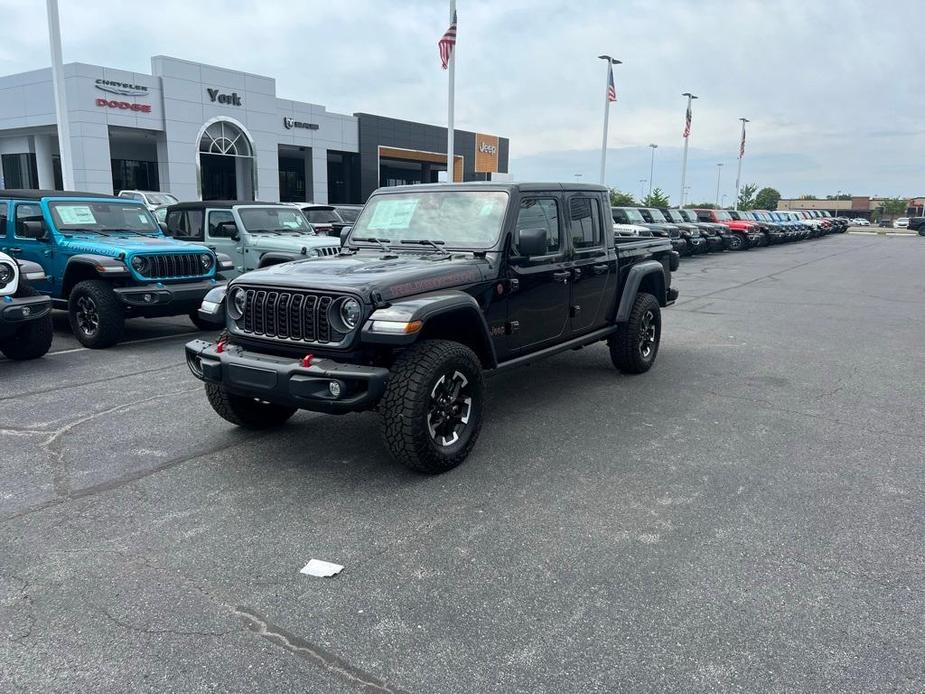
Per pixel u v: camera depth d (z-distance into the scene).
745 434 5.47
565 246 5.93
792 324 10.88
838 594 3.22
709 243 27.56
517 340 5.45
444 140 48.03
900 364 8.00
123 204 9.99
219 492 4.30
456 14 20.94
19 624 2.95
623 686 2.60
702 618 3.02
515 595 3.20
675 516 4.01
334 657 2.76
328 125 39.66
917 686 2.60
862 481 4.55
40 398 6.30
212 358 4.57
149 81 29.14
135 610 3.05
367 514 4.01
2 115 29.62
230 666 2.70
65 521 3.90
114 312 8.31
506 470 4.69
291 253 10.81
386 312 4.18
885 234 57.28
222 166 33.75
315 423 5.66
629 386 6.91
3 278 7.11
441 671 2.68
